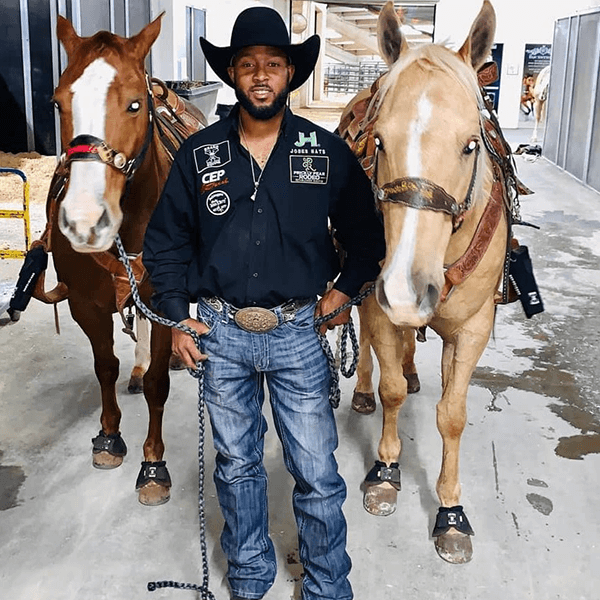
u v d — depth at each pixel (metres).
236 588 2.19
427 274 1.85
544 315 5.01
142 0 10.72
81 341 4.33
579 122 10.51
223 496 2.11
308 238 1.90
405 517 2.73
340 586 2.13
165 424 3.42
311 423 2.01
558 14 16.58
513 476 3.02
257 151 1.91
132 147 2.28
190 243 2.06
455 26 16.36
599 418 3.55
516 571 2.45
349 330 2.14
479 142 1.98
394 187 1.87
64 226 2.12
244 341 1.96
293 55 1.85
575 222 7.79
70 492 2.86
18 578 2.38
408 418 3.49
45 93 9.37
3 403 3.57
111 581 2.37
